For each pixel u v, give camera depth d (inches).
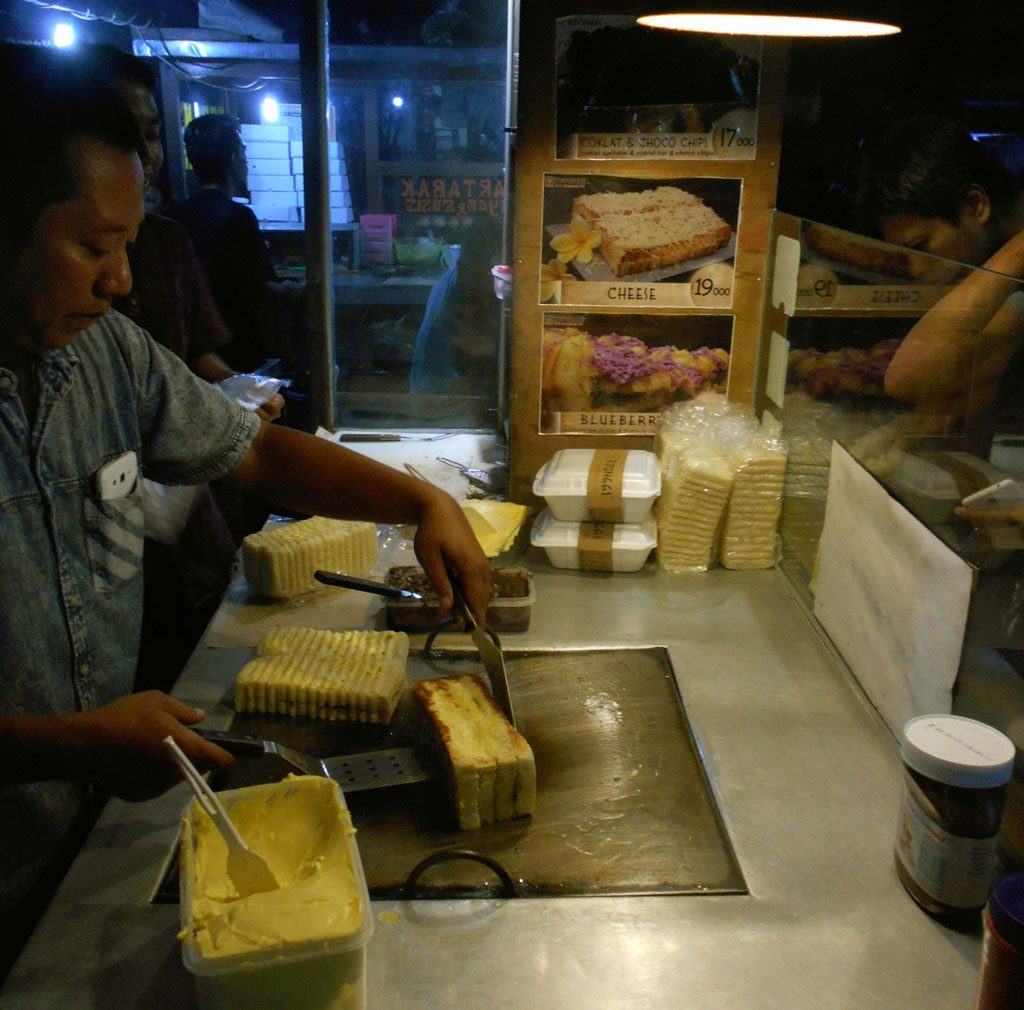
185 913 29.4
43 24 113.0
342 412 111.7
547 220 68.4
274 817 34.4
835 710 49.9
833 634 55.7
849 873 38.4
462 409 111.2
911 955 34.2
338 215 126.7
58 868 43.8
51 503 42.0
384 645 53.2
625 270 69.4
